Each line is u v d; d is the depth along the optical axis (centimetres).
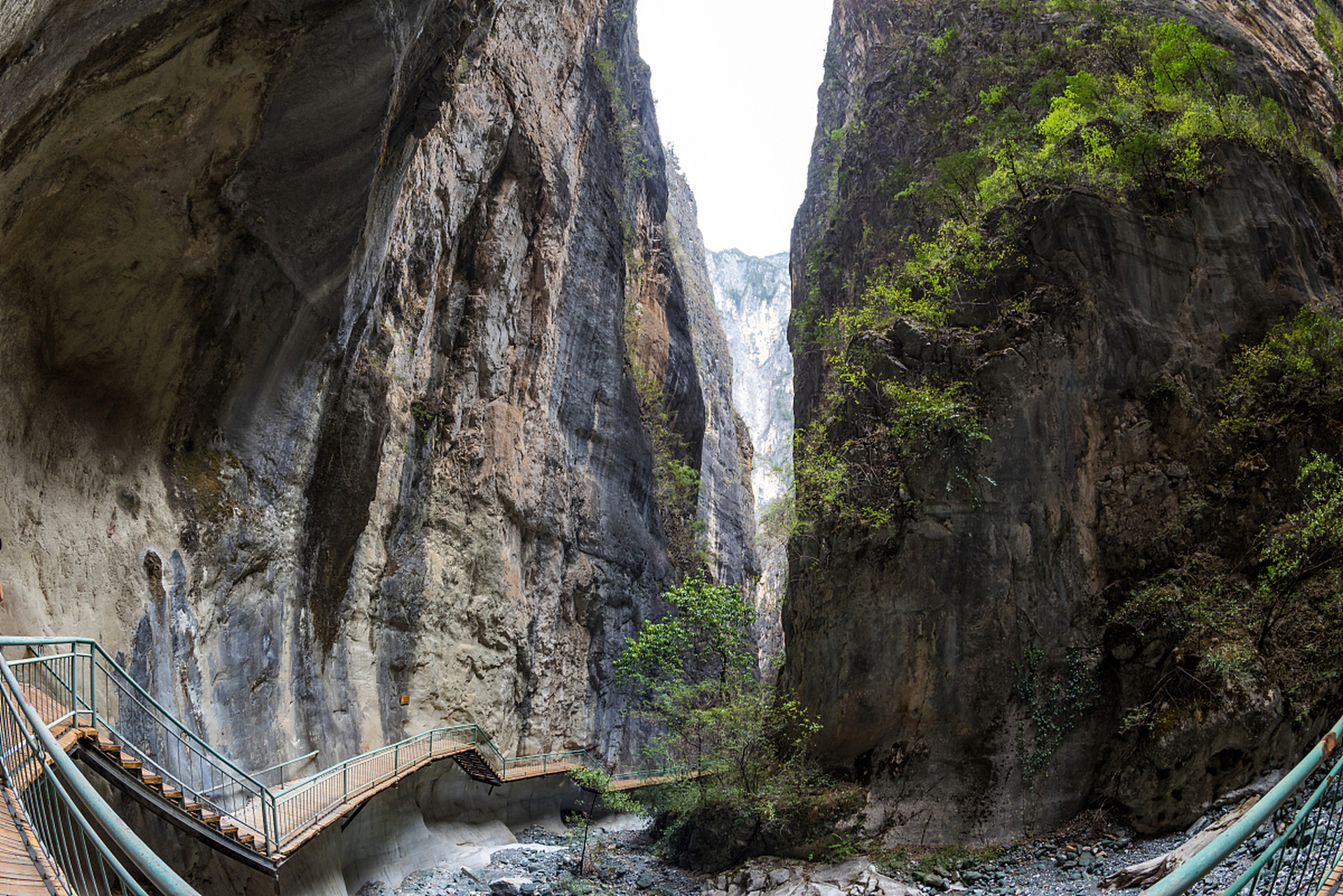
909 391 1828
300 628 1742
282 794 1201
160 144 1199
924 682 1686
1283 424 1571
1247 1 2892
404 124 1748
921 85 3066
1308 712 1259
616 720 3225
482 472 2673
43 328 1151
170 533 1344
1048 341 1750
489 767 2169
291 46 1289
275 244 1466
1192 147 1811
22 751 655
